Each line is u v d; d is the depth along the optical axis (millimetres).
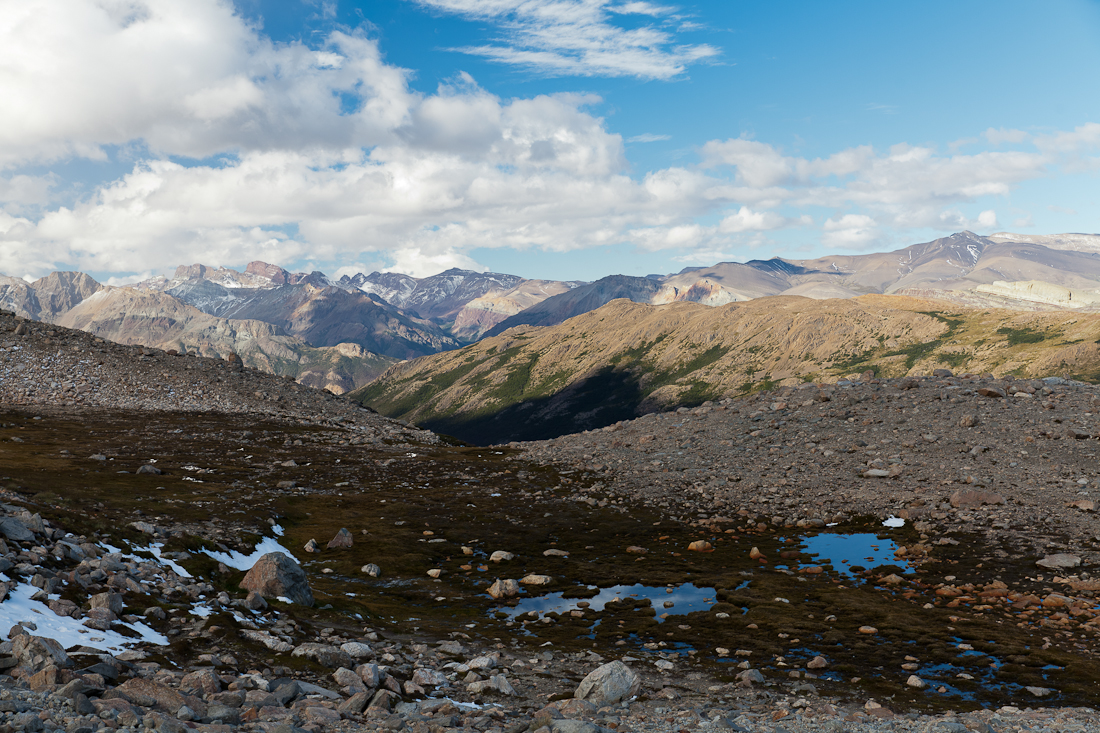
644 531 49500
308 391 117500
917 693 22266
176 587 24984
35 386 90250
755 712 19703
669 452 70000
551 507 56344
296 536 44094
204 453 67375
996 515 45000
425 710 17516
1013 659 25578
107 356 104438
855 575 38469
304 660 20234
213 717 13828
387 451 81500
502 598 35031
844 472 57406
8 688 12883
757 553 42281
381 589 35750
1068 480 48562
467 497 59656
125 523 32531
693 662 25562
